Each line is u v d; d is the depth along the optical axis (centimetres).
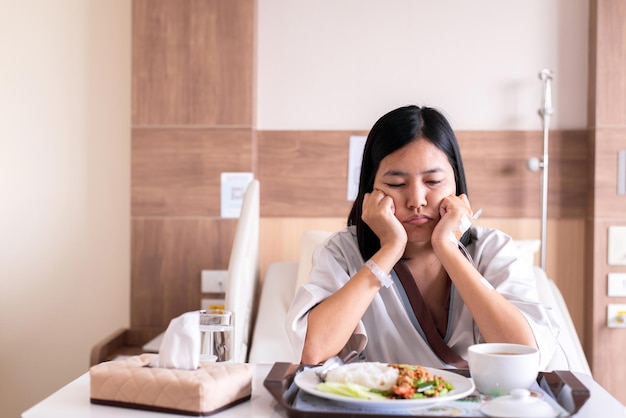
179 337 96
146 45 257
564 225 261
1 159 269
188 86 257
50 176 269
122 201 268
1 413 271
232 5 256
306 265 233
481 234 151
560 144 260
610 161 251
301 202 264
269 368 117
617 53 251
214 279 256
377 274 132
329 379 94
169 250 258
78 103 268
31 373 271
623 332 252
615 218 251
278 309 227
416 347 140
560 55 261
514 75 262
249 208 205
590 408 91
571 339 213
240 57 256
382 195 137
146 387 89
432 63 262
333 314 130
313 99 265
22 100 268
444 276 145
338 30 264
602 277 252
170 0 256
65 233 269
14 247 269
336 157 263
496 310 128
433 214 137
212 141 256
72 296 270
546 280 231
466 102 262
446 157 138
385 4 263
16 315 270
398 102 263
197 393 87
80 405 92
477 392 96
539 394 93
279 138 264
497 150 260
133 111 258
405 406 87
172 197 258
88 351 270
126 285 269
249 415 89
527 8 262
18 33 268
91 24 268
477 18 262
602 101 251
